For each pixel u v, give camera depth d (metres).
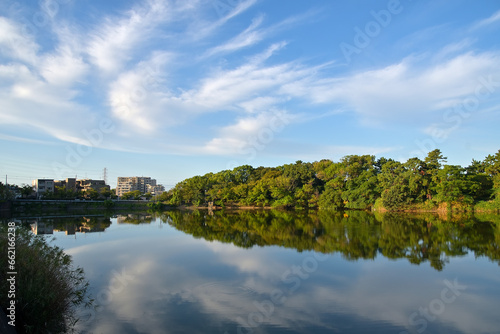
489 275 17.06
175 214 69.31
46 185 113.88
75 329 10.70
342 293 14.47
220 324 11.18
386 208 60.56
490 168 57.53
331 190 72.62
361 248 24.47
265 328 10.88
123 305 12.93
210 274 17.58
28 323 9.52
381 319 11.67
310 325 11.16
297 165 89.06
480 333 10.61
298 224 42.22
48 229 39.03
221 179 101.00
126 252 23.91
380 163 78.38
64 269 14.15
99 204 90.44
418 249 23.83
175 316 11.87
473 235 29.88
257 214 65.50
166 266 19.39
